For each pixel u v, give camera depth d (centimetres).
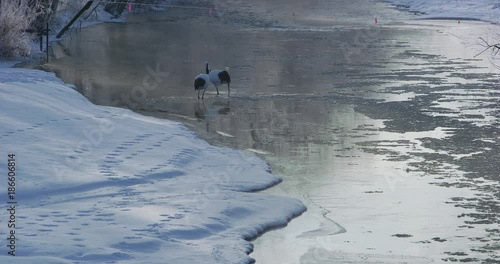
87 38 7469
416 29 8644
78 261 2075
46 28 6825
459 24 9119
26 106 3662
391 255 2316
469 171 3153
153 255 2162
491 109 4306
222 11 10850
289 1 12675
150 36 7744
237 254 2220
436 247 2383
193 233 2358
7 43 5847
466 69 5741
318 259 2275
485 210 2711
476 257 2306
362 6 11806
